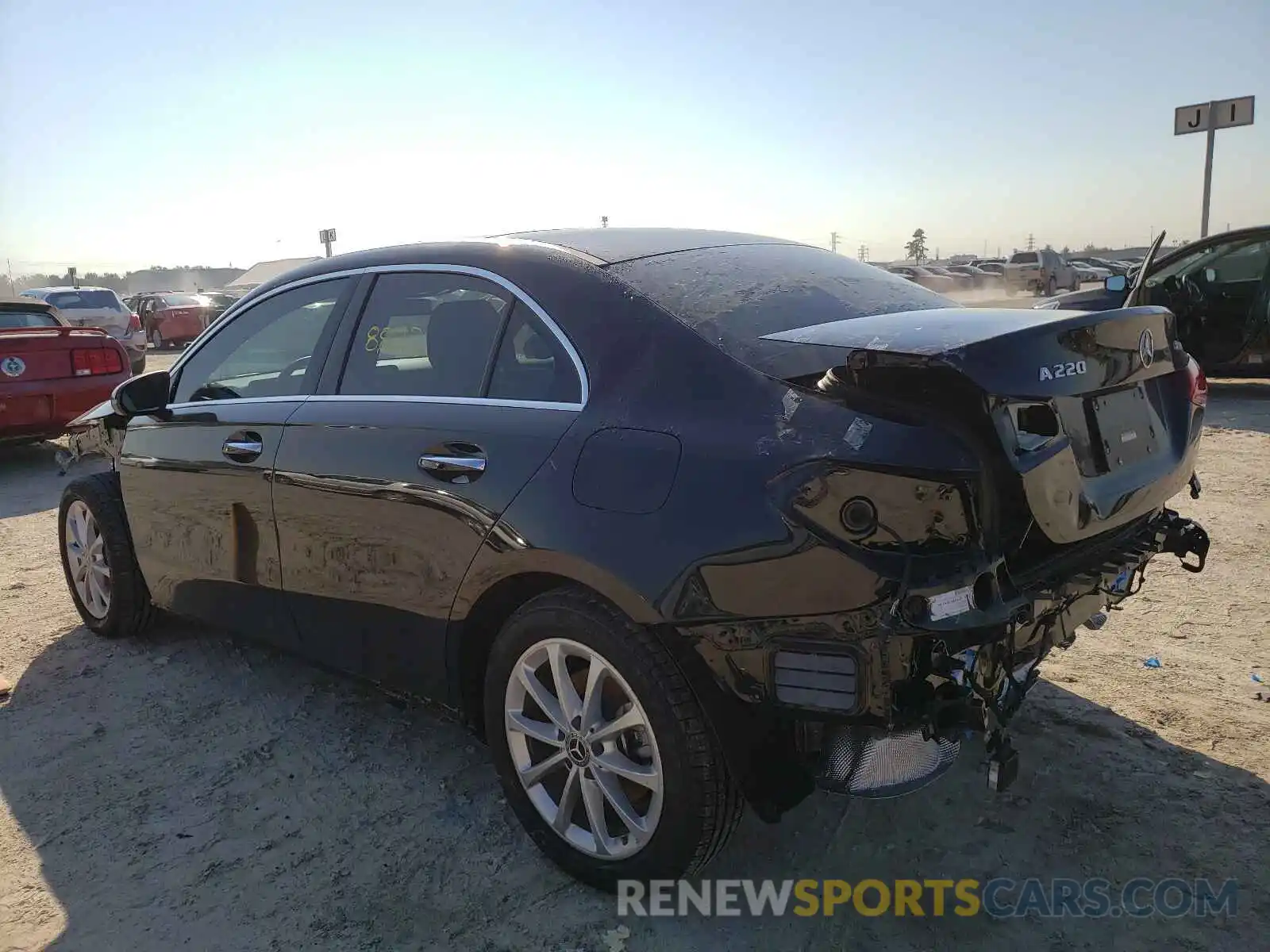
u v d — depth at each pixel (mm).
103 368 8414
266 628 3492
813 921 2449
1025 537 2199
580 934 2428
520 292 2781
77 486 4348
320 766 3283
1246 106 11484
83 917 2535
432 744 3426
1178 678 3660
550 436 2520
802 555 2062
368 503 2922
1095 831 2764
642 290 2605
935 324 2389
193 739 3490
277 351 3514
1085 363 2371
